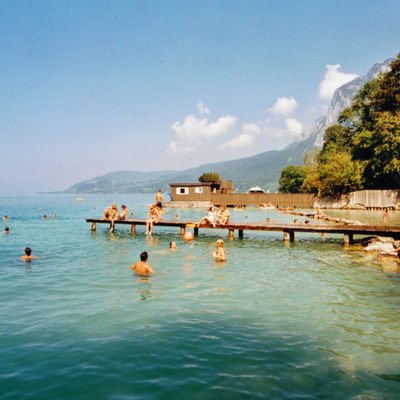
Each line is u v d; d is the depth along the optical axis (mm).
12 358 5914
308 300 9242
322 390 4977
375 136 50781
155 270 12727
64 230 26578
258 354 6105
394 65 57500
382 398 4777
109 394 4852
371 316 8070
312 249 18016
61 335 6863
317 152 98438
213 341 6625
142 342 6559
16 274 12055
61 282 10969
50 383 5148
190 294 9695
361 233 19656
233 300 9188
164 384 5102
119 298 9289
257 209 56969
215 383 5145
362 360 5934
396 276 11977
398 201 50062
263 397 4773
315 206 57500
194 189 61312
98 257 15234
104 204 97938
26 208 70062
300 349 6324
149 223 24219
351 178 53562
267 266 13609
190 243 19844
